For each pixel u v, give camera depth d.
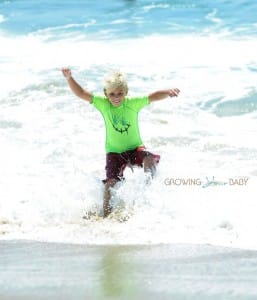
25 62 47.91
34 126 34.22
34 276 17.42
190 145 30.91
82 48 52.03
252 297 15.62
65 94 39.34
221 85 40.81
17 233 21.72
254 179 25.91
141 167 25.50
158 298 15.66
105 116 24.89
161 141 31.52
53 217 23.20
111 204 24.02
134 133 25.03
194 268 17.75
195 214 22.56
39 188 26.00
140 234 21.14
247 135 32.25
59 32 58.09
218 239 20.34
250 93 39.03
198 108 36.91
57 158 29.78
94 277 17.17
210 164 28.08
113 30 57.81
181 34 55.06
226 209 22.75
